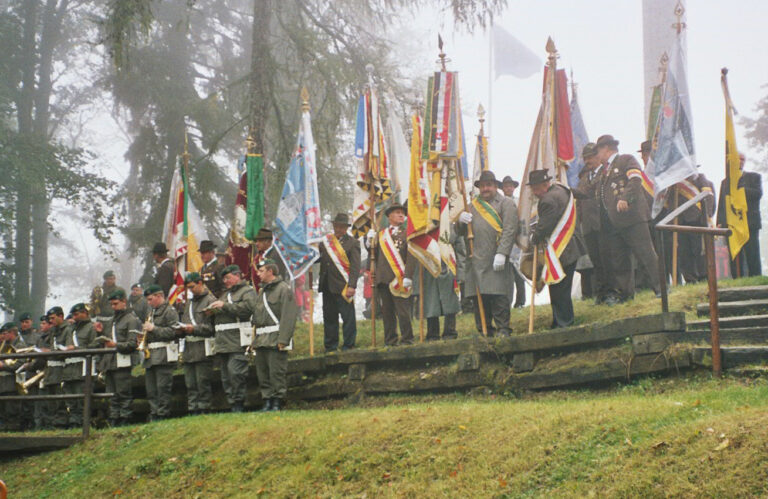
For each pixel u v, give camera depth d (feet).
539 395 29.35
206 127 87.51
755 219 37.58
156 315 37.01
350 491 22.17
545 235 32.42
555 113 35.55
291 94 80.84
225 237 85.92
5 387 44.16
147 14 56.03
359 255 38.11
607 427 20.57
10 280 98.02
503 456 20.98
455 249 40.16
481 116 45.60
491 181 34.27
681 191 37.32
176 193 47.55
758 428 17.81
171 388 36.96
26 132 102.27
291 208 39.91
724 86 34.71
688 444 18.28
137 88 90.99
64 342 41.29
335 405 34.32
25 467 31.73
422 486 20.99
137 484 27.07
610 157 35.14
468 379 31.32
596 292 35.78
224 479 25.36
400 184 43.52
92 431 33.65
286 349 33.19
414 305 44.70
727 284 33.53
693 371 26.32
